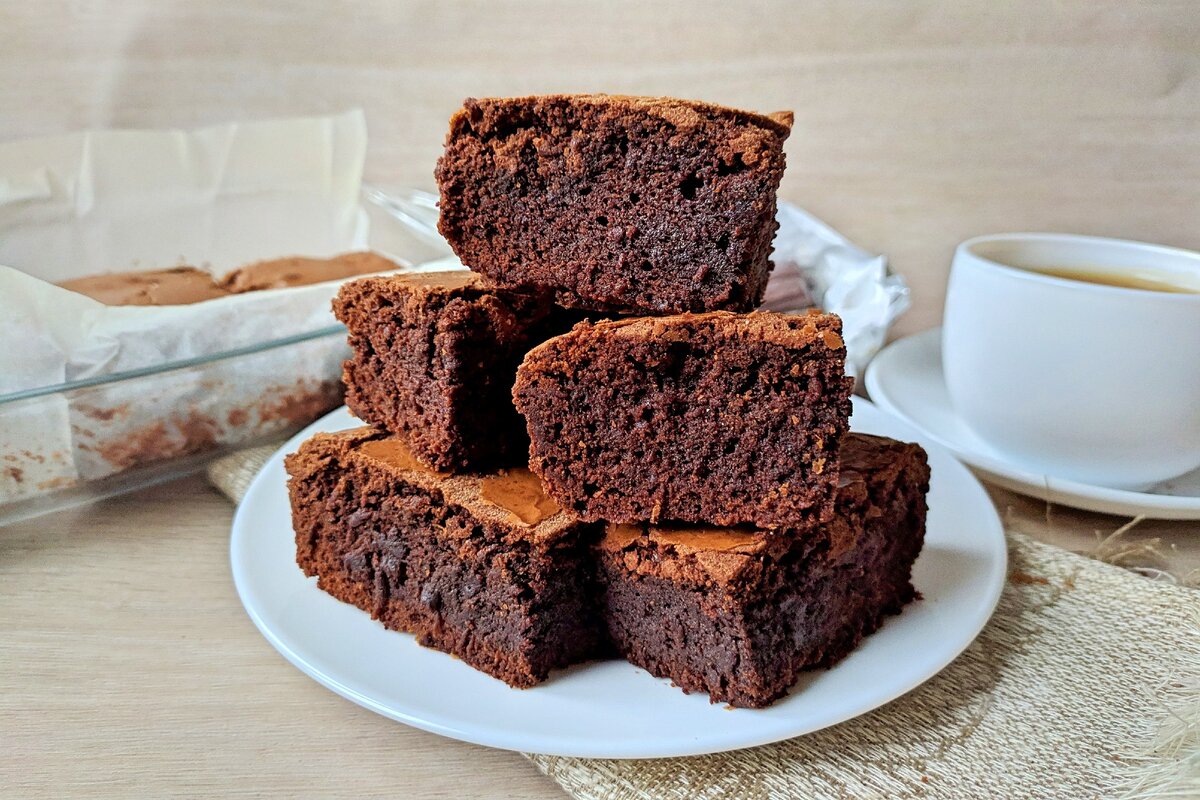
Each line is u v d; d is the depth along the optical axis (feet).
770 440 0.61
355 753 0.62
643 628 0.65
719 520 0.63
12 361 0.85
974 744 0.60
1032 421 0.83
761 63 1.25
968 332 0.85
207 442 0.92
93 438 0.86
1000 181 1.23
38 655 0.70
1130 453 0.81
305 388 0.96
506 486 0.69
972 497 0.79
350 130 1.28
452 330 0.68
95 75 1.35
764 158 0.60
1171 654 0.67
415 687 0.63
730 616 0.59
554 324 0.73
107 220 1.17
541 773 0.61
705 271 0.63
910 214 1.27
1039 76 1.17
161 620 0.74
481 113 0.67
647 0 1.25
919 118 1.22
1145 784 0.55
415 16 1.33
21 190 1.13
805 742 0.60
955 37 1.18
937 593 0.70
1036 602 0.72
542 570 0.64
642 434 0.64
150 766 0.60
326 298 0.99
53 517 0.88
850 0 1.19
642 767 0.58
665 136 0.63
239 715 0.65
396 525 0.69
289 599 0.71
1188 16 1.11
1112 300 0.76
